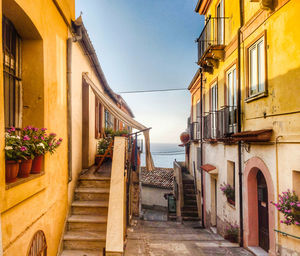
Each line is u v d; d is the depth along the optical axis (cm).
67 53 584
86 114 823
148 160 845
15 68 416
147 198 2298
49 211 455
